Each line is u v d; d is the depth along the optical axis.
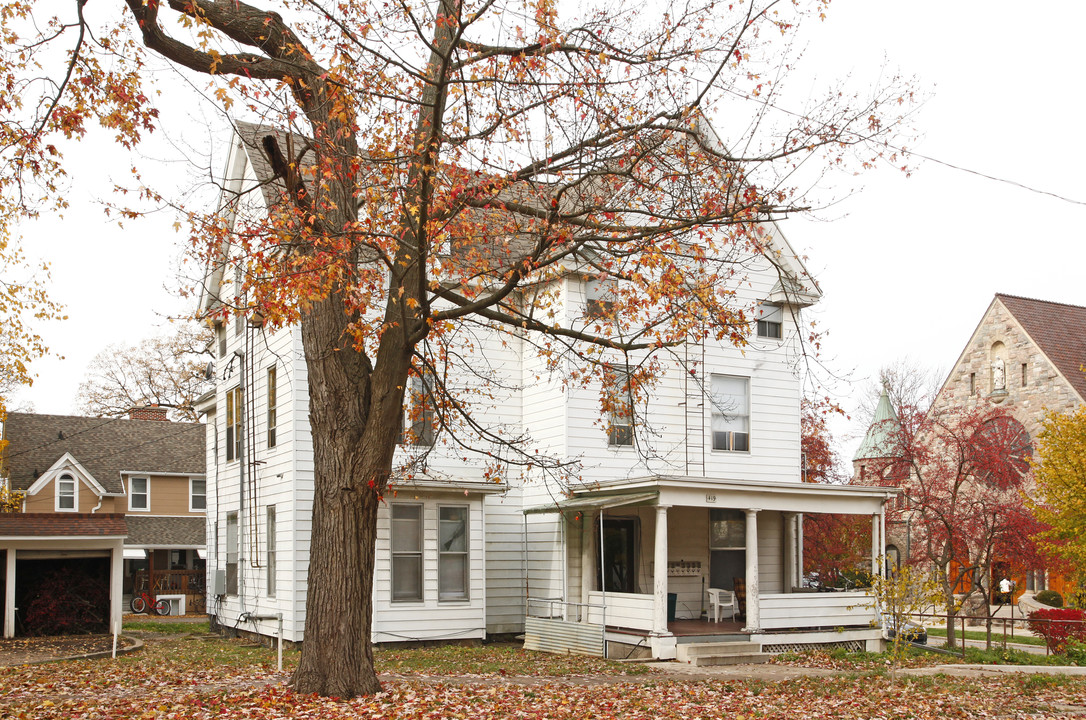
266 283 9.98
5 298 22.09
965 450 26.16
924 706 11.99
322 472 11.33
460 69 11.56
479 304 11.04
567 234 10.94
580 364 20.83
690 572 21.97
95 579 25.12
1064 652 20.28
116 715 9.88
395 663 16.34
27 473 38.09
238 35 11.27
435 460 20.80
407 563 19.70
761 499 19.41
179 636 24.83
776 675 15.76
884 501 21.12
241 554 22.48
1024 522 24.06
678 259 18.11
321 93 11.19
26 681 13.16
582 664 16.81
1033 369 35.00
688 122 11.57
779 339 23.75
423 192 10.25
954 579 24.91
